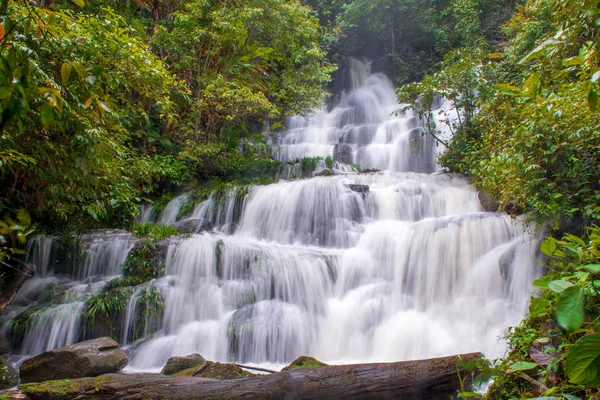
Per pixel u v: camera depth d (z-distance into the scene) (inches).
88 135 162.1
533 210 200.8
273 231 336.8
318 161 446.3
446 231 249.1
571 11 76.9
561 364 100.0
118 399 139.5
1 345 203.3
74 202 255.1
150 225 316.2
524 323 133.2
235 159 460.4
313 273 255.8
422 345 204.7
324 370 121.8
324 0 765.9
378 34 758.5
